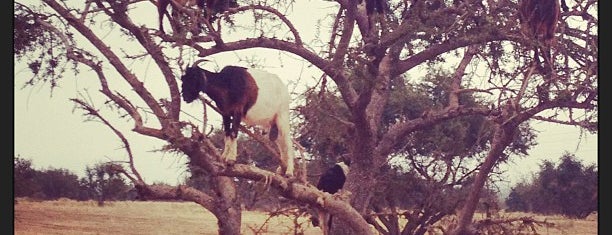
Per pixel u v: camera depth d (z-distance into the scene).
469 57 16.28
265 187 11.59
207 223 31.98
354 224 13.23
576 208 24.55
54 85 12.27
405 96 20.44
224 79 10.91
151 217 31.39
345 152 18.94
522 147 20.75
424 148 19.94
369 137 14.91
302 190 12.44
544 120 13.97
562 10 14.94
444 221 18.95
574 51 15.09
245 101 11.12
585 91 13.61
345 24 13.77
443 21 14.43
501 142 15.20
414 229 18.75
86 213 26.25
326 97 15.09
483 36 14.12
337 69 13.85
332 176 15.98
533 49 13.97
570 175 24.52
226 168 11.10
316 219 14.90
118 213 29.75
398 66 15.58
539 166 24.70
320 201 12.79
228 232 13.59
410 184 18.70
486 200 18.58
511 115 14.21
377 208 18.88
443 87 20.42
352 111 14.22
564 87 13.66
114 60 11.64
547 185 24.45
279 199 14.65
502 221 16.80
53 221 24.28
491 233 16.83
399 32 13.25
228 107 11.00
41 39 12.30
